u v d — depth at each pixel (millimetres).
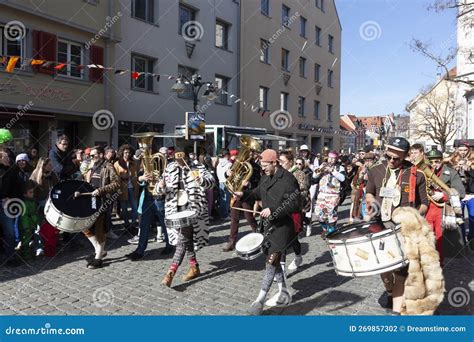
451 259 6988
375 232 3816
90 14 14992
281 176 4672
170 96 19516
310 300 5105
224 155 11109
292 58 29891
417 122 39031
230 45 23875
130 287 5477
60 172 7918
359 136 40188
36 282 5625
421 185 4363
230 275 6070
